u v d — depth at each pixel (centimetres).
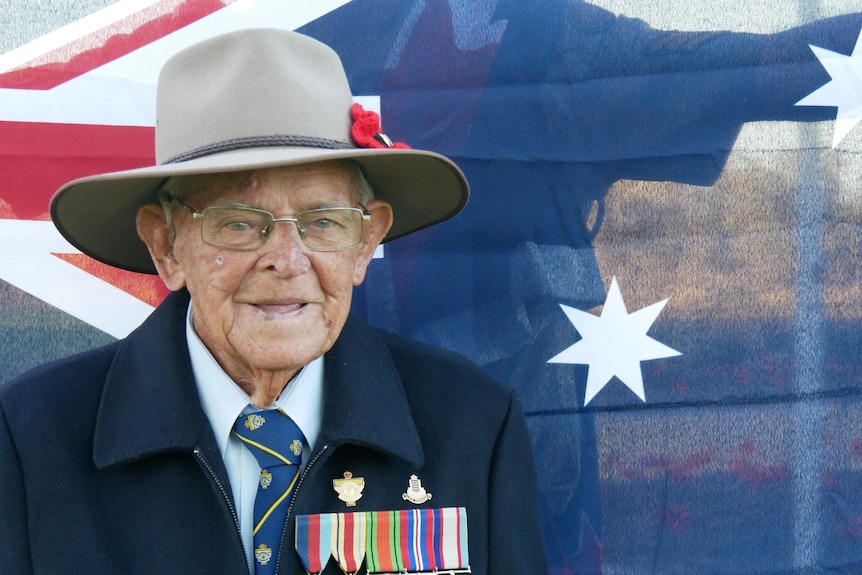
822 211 157
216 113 107
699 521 156
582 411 156
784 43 156
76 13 146
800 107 156
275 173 105
